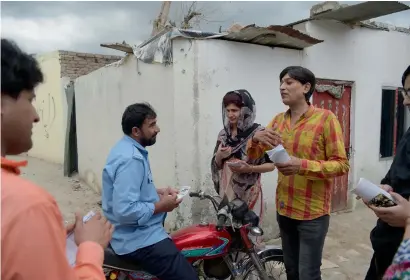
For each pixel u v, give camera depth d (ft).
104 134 21.83
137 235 7.65
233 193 9.80
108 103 20.93
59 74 32.58
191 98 13.98
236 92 9.57
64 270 2.95
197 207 14.16
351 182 19.02
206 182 14.19
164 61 14.88
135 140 7.93
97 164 23.24
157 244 7.69
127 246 7.68
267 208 15.43
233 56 14.43
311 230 8.21
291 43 15.25
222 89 14.26
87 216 4.25
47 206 2.91
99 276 3.60
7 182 2.90
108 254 7.79
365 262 13.62
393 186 5.57
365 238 15.78
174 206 7.92
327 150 8.02
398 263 3.93
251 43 14.89
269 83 15.51
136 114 7.79
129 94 18.21
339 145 7.86
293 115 8.54
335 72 17.74
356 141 18.97
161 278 7.84
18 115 3.22
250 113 9.64
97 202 21.50
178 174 14.48
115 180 7.39
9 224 2.73
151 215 7.52
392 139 20.94
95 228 4.10
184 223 14.29
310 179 8.10
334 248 14.78
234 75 14.51
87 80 24.13
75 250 4.00
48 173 29.48
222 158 9.90
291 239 8.89
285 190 8.55
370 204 5.11
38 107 37.35
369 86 19.29
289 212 8.47
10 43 3.24
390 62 20.16
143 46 16.43
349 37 18.08
